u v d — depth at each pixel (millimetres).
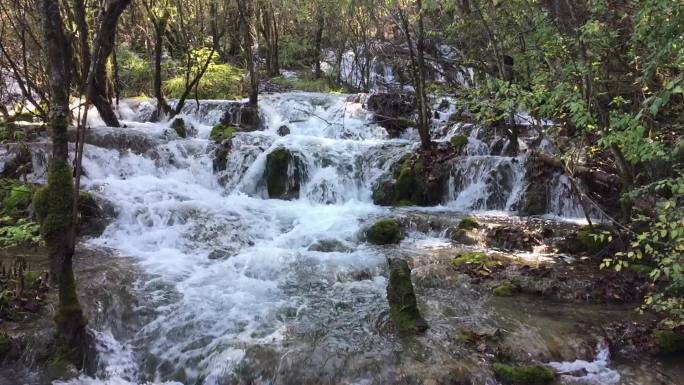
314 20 19359
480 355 4859
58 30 4309
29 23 9867
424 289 6348
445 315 5637
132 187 9141
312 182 10359
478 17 9688
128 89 15969
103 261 6699
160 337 5230
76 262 6562
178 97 15531
